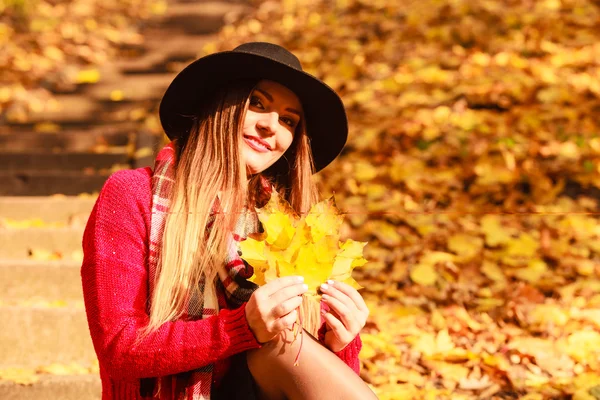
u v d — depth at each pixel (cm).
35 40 686
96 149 484
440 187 377
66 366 265
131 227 157
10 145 492
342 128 185
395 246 338
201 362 147
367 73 499
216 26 726
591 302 291
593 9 534
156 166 167
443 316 286
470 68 472
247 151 171
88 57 655
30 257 345
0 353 271
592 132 399
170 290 153
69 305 298
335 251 151
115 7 803
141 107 550
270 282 146
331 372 152
